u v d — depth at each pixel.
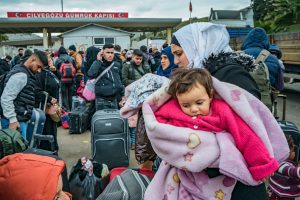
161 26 27.19
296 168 2.45
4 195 1.38
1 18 24.09
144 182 2.04
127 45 21.94
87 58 7.21
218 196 1.28
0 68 10.24
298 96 10.51
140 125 2.59
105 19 25.64
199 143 1.25
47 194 1.38
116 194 1.94
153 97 1.43
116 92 5.50
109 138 4.02
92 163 2.98
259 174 1.21
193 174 1.30
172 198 1.35
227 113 1.28
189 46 1.68
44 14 25.81
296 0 24.98
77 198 2.79
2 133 2.41
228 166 1.21
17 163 1.43
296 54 8.62
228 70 1.43
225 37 1.68
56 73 7.44
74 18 25.16
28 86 3.62
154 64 8.66
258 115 1.34
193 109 1.31
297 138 2.74
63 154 4.97
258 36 3.66
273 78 3.52
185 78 1.33
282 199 2.60
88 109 6.27
